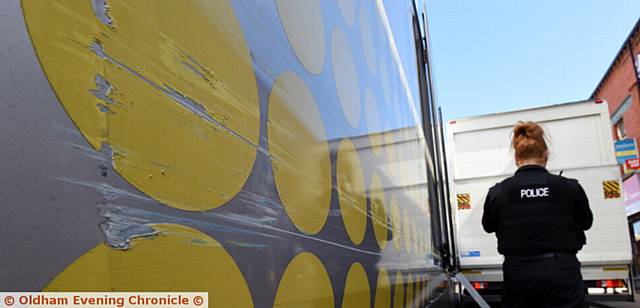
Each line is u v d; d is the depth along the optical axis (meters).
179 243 0.47
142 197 0.44
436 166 3.49
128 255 0.41
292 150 0.79
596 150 6.61
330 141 0.99
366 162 1.27
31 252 0.34
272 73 0.74
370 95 1.41
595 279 6.46
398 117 1.88
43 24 0.37
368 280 1.15
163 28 0.49
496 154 6.95
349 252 1.02
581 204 2.39
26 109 0.35
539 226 2.34
